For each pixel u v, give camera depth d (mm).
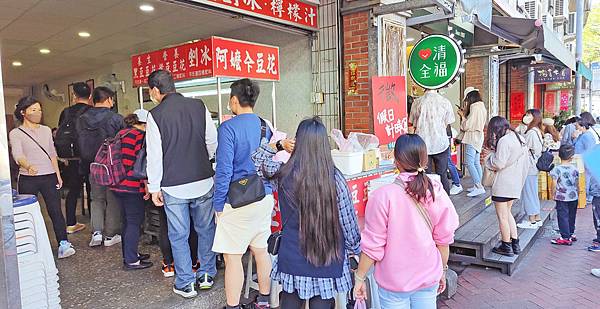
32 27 6195
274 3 5082
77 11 5422
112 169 3521
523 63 9883
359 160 4113
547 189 7434
